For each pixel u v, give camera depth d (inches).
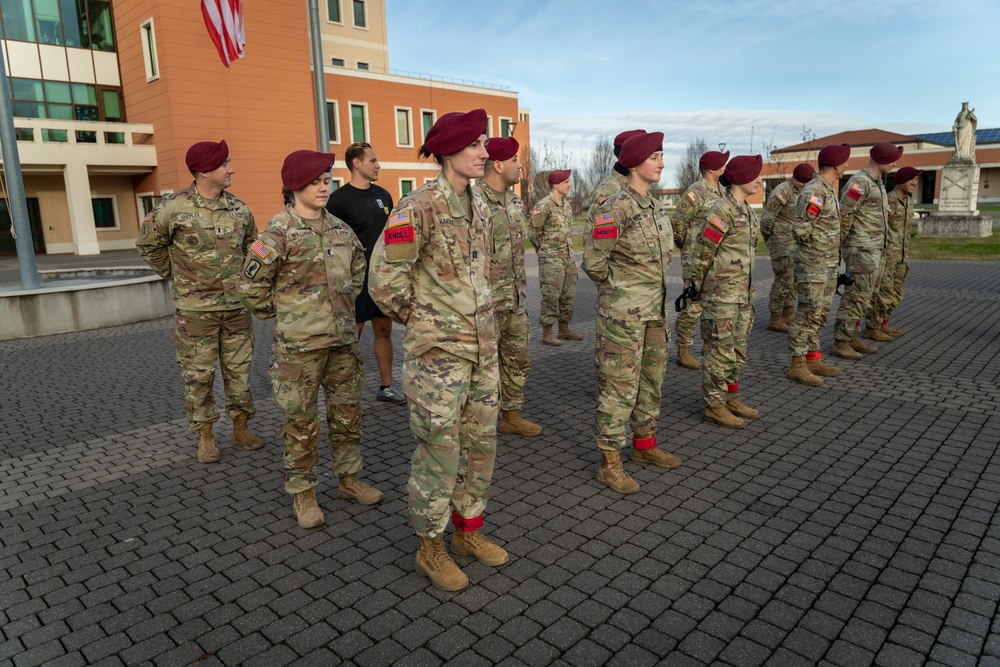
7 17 1012.5
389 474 180.1
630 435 205.2
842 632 110.3
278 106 1087.6
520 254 201.3
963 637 108.4
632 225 161.2
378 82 1277.1
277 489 172.6
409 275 119.0
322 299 147.6
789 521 147.7
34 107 1043.9
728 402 217.3
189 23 982.4
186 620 117.8
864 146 2090.3
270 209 1096.8
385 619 116.5
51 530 153.0
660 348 171.9
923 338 325.1
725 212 194.7
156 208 183.2
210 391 189.6
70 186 1026.7
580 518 151.3
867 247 275.9
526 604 119.8
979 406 221.8
